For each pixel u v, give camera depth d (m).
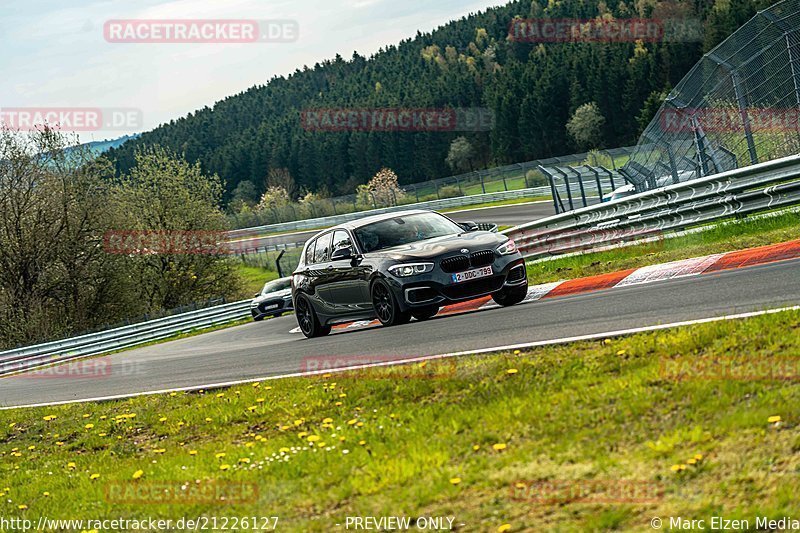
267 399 24.91
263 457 19.05
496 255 32.69
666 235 45.53
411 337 29.25
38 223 110.81
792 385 14.41
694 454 12.86
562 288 36.81
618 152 147.38
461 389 20.41
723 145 50.34
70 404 33.66
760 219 38.97
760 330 17.95
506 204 158.25
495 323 28.39
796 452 12.14
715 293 24.94
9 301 109.31
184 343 66.38
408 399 20.91
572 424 15.53
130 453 23.72
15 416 33.59
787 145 46.22
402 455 16.41
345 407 21.73
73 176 114.31
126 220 123.12
